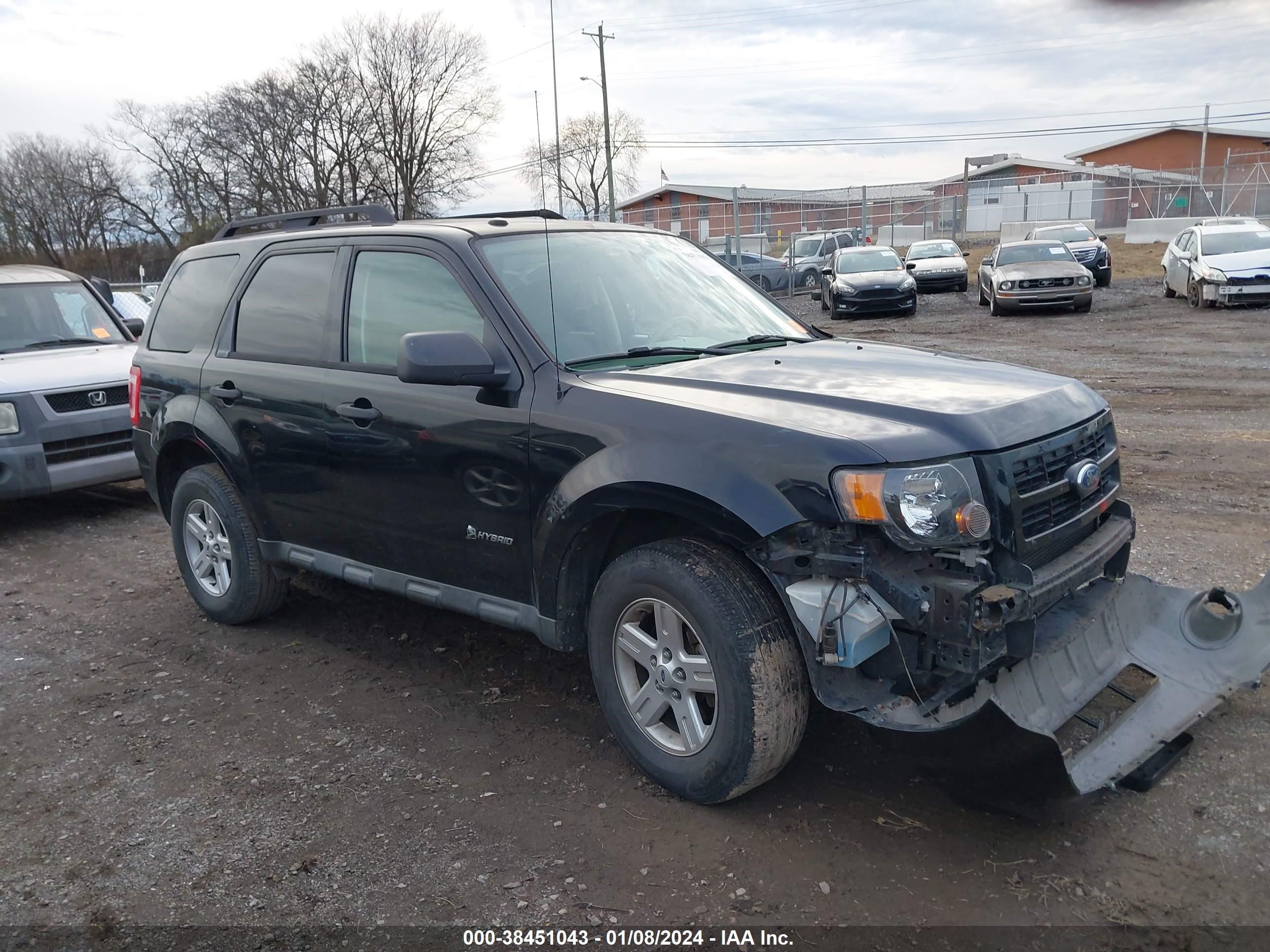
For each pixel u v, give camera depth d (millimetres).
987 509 2863
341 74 52562
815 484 2824
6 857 3143
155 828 3275
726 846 3023
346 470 4133
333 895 2879
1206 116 55562
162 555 6629
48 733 4012
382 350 4051
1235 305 17703
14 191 66750
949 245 27062
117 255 67438
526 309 3697
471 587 3820
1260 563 5250
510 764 3590
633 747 3385
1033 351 14344
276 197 56125
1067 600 3477
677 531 3395
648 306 4086
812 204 37656
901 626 2842
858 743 3611
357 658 4648
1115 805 3156
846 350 4004
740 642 2959
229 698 4277
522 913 2760
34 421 7105
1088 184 43469
